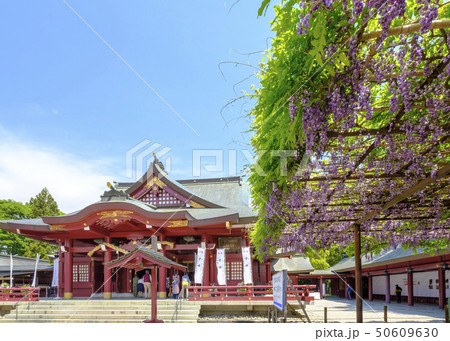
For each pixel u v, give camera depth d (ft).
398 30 12.23
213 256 71.46
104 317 52.60
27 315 54.39
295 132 16.21
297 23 13.51
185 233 69.72
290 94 15.31
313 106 15.76
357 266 35.06
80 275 77.10
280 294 30.12
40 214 152.05
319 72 14.84
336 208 32.71
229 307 56.49
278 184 23.72
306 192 28.30
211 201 84.89
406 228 39.01
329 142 20.27
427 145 22.53
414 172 24.66
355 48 13.05
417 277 102.94
